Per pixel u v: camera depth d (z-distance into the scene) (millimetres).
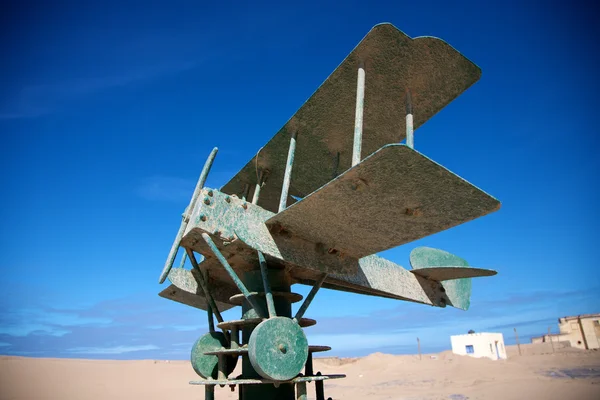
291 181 8891
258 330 5289
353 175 4711
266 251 5891
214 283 8602
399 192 5004
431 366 39875
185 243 6547
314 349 6535
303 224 6000
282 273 7156
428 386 28984
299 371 5539
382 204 5293
